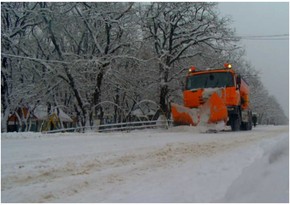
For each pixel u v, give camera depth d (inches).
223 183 253.0
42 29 1186.0
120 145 493.7
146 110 1510.8
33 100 1199.6
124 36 1178.0
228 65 819.4
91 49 1231.5
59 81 1159.0
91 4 1123.9
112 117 1636.3
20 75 1221.1
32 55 1183.6
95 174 310.8
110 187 268.1
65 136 639.1
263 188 170.4
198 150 434.6
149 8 1246.3
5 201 240.8
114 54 1160.8
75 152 427.2
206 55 1298.0
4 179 296.2
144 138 601.0
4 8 1135.0
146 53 1250.0
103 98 1362.0
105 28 1150.3
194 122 796.6
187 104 812.0
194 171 307.9
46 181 290.2
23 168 335.0
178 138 595.5
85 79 1170.6
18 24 1149.1
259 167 190.5
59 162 362.3
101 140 566.6
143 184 272.2
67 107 1387.8
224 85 802.8
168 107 1357.0
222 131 780.0
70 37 1211.2
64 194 253.8
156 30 1282.0
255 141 521.0
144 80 1291.8
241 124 935.7
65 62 1053.8
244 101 925.2
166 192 243.9
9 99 1159.6
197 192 235.1
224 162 339.9
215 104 771.4
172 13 1257.4
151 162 361.4
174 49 1309.1
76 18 1138.0
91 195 248.8
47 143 522.0
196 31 1256.8
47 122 1199.6
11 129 1427.2
